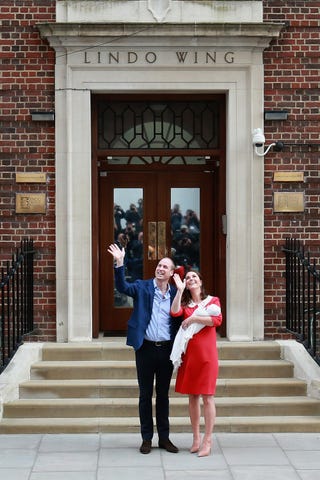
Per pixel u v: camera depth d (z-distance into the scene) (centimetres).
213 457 675
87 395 796
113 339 913
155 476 626
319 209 898
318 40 901
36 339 888
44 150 891
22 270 843
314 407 777
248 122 895
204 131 937
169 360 686
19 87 891
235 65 891
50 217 891
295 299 858
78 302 886
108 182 959
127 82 889
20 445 709
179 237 966
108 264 958
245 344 865
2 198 891
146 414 689
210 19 888
